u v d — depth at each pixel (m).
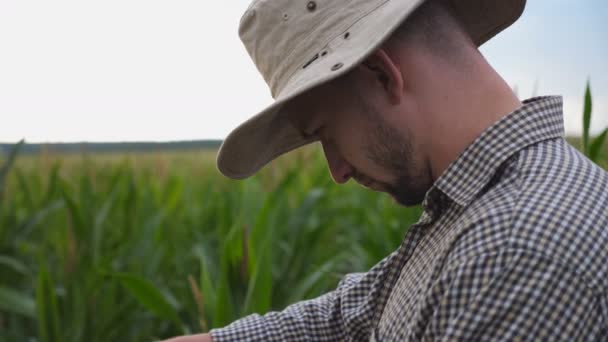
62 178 3.85
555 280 0.65
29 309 2.54
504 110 0.80
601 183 0.74
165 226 3.53
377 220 3.04
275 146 1.05
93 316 2.54
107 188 3.96
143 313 2.71
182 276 3.10
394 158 0.83
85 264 2.74
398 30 0.81
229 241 2.04
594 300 0.65
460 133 0.80
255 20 0.93
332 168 0.94
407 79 0.81
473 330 0.66
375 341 0.87
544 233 0.67
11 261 2.94
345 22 0.84
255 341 1.19
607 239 0.68
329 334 1.17
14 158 3.10
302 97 0.90
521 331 0.65
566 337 0.64
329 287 2.70
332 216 3.71
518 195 0.71
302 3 0.87
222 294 1.86
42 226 3.62
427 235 0.83
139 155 5.32
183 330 2.00
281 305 2.59
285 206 2.92
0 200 3.13
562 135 0.81
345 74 0.84
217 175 5.27
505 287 0.66
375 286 0.98
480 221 0.71
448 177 0.79
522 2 0.95
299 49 0.88
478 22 0.99
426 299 0.73
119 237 3.33
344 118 0.86
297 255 2.76
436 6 0.83
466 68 0.81
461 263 0.70
